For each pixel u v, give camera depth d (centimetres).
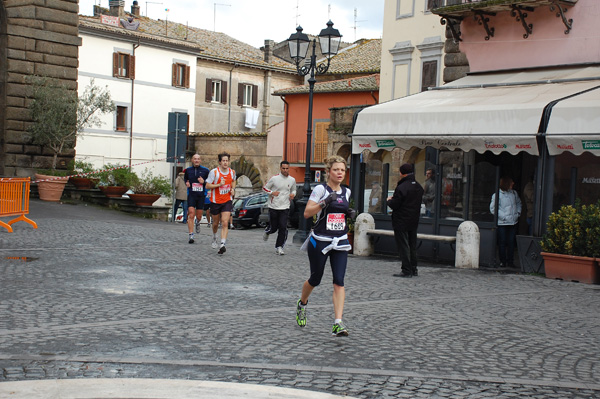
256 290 1073
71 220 2080
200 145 4956
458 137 1481
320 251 785
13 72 2692
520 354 730
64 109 2733
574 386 618
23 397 528
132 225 2125
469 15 1912
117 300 946
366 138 1652
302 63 5647
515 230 1522
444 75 2069
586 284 1267
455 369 662
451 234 1599
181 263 1347
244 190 4988
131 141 4738
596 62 1648
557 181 1534
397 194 1283
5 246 1447
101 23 4606
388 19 3347
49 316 830
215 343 729
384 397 571
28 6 2708
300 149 4469
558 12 1717
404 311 945
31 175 2733
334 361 676
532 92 1548
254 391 557
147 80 4812
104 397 533
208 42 5522
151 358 664
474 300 1058
